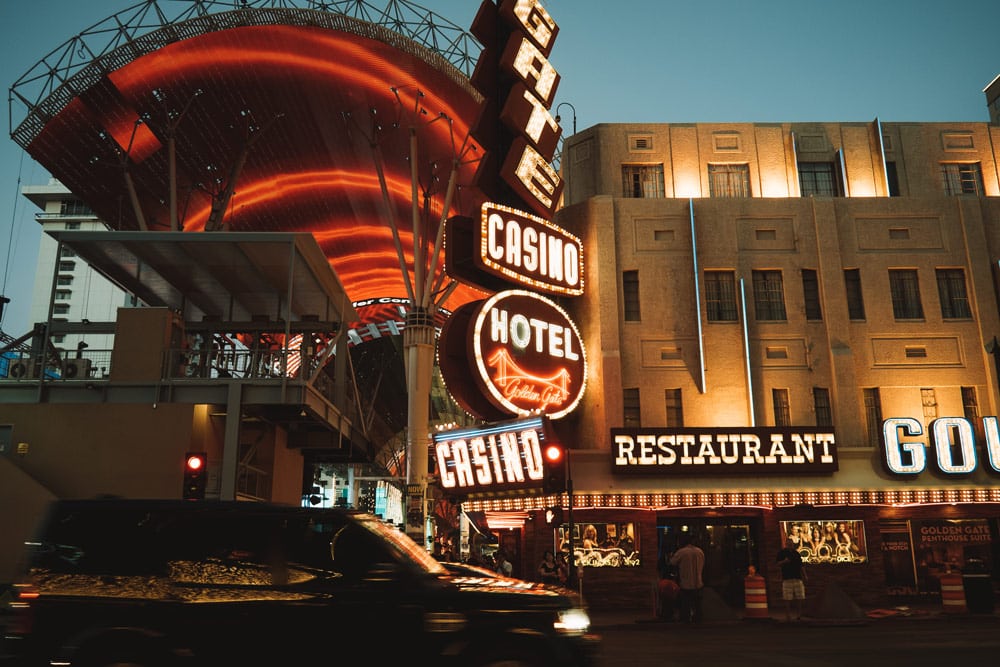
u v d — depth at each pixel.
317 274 29.91
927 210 32.44
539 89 33.12
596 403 30.66
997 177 34.00
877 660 12.94
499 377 28.23
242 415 25.86
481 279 30.77
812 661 12.89
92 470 23.27
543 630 7.66
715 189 33.78
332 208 53.50
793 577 20.67
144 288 31.62
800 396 30.64
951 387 30.86
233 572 7.43
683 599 20.73
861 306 31.67
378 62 38.72
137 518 7.59
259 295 32.56
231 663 7.21
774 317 31.58
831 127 34.41
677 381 30.95
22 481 21.83
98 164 42.69
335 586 7.45
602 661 13.13
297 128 44.25
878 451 27.97
